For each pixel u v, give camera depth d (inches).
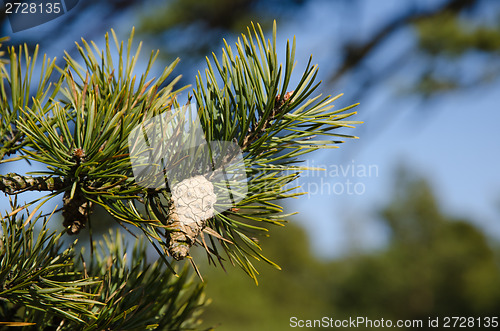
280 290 218.4
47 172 23.2
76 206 23.9
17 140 23.8
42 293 23.6
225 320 190.9
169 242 23.6
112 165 23.4
